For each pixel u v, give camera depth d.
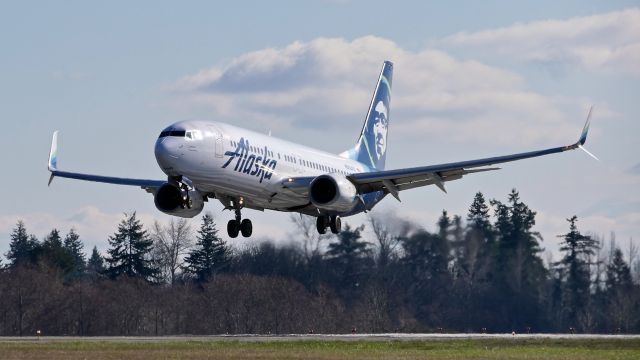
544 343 151.00
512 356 127.25
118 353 125.38
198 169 157.12
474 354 129.38
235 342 146.75
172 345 139.88
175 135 156.12
